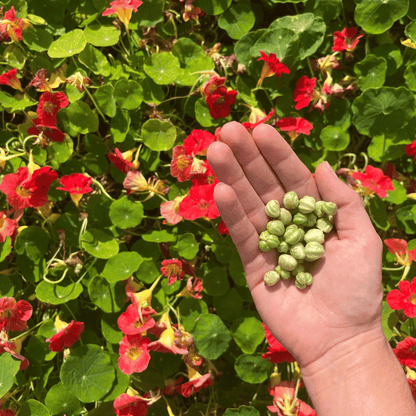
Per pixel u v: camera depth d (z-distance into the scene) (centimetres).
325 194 32
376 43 43
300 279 31
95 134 44
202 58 42
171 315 41
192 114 42
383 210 41
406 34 41
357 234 31
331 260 32
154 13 41
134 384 40
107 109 41
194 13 41
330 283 31
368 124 41
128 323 37
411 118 40
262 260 33
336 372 31
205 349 39
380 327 31
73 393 38
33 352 39
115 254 38
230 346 42
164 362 40
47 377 40
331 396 30
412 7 41
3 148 42
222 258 40
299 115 42
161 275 40
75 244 40
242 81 42
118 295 39
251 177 33
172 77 40
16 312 38
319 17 40
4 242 39
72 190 38
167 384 40
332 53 42
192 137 38
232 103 40
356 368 30
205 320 39
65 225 40
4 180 37
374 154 41
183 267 40
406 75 41
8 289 39
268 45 41
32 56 43
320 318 31
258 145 32
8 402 40
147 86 41
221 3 41
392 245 38
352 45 41
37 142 41
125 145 42
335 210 31
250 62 41
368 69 41
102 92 40
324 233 33
